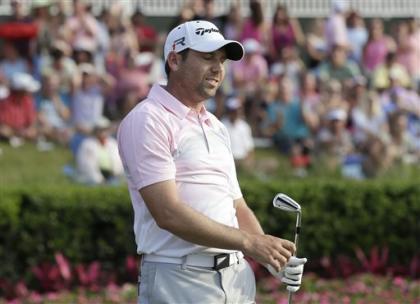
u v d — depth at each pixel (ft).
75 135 152.25
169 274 56.80
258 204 119.44
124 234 116.67
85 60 177.17
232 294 57.52
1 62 177.88
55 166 158.71
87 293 112.27
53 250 114.73
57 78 172.24
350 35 196.44
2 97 171.42
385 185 123.75
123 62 175.52
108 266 116.78
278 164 159.74
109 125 151.94
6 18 207.82
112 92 173.27
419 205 123.13
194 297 56.65
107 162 145.79
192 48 56.65
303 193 121.29
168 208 55.06
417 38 199.00
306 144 162.30
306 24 226.17
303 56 197.36
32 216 114.01
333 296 109.81
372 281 116.37
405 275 120.78
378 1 229.86
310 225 121.08
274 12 205.98
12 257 113.29
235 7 189.67
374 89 181.37
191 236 54.95
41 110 171.22
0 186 117.29
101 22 189.78
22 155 162.81
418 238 123.24
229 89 177.78
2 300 110.01
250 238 55.16
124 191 118.11
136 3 216.54
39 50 179.52
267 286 112.37
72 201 115.44
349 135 166.91
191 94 57.47
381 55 192.13
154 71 177.99
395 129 166.09
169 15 216.13
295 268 56.54
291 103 170.91
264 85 176.76
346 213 122.11
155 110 56.49
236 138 156.76
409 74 197.16
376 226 122.72
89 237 115.96
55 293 112.16
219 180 57.41
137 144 55.83
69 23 182.91
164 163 55.72
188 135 56.80
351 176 153.69
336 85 174.70
